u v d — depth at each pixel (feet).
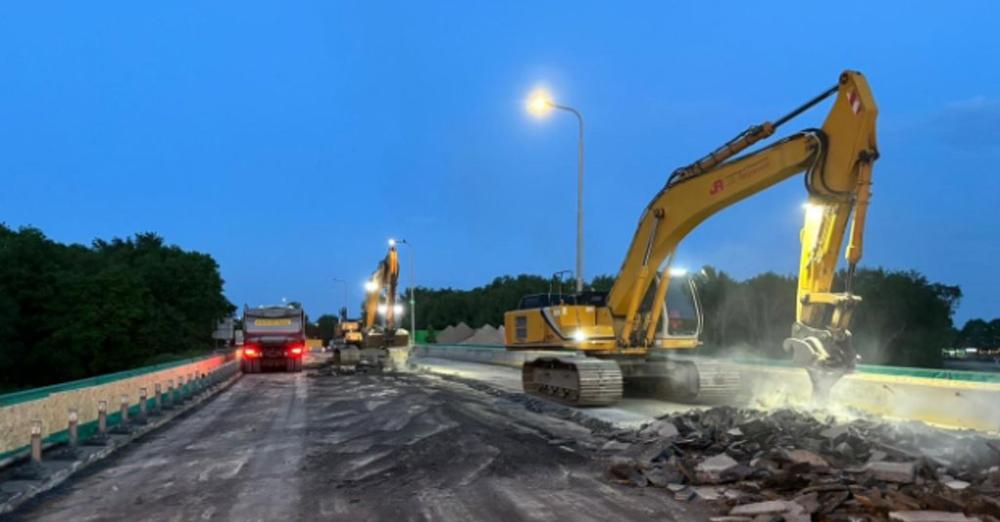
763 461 32.53
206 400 76.43
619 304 62.34
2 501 29.91
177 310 292.81
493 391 80.07
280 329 129.70
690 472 32.32
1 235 240.94
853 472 29.58
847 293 39.63
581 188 97.40
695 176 53.21
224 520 27.81
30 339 222.28
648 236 57.82
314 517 27.94
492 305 292.40
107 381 52.95
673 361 64.85
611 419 52.29
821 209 42.16
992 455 30.63
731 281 166.91
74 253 272.10
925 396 46.68
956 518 23.48
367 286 146.92
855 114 40.04
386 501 30.17
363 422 55.77
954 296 153.38
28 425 39.75
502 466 37.19
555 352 67.00
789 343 41.96
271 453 42.37
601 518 27.09
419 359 181.68
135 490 33.32
